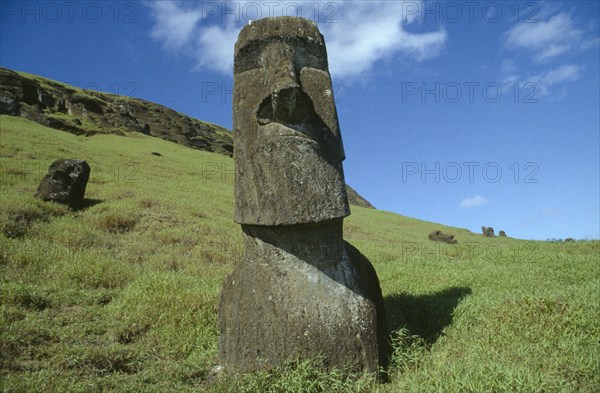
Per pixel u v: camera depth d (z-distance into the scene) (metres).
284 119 3.64
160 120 63.66
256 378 3.34
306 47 4.04
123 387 3.35
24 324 4.34
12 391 3.09
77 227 9.75
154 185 18.22
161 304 5.23
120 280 6.68
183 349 4.30
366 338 3.67
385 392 3.36
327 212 3.54
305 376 3.31
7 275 6.28
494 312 4.70
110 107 55.62
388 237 17.20
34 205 10.62
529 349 3.80
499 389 3.01
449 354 3.99
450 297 5.81
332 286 3.72
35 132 27.14
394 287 6.65
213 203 15.91
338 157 3.79
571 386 3.12
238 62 4.09
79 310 5.23
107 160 23.75
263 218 3.58
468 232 26.92
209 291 5.85
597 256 9.00
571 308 4.45
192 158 37.53
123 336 4.59
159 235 10.41
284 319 3.57
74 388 3.24
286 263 3.72
